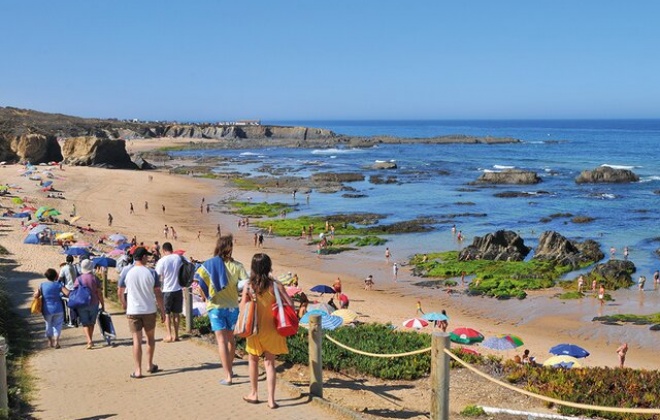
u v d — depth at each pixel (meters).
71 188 80.88
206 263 9.50
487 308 34.56
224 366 9.73
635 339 28.95
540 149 164.25
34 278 26.45
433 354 7.57
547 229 56.59
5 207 60.41
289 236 56.16
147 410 8.63
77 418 8.33
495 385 12.61
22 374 10.50
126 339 13.49
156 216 65.75
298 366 12.22
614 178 89.38
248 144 181.75
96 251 39.47
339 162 128.12
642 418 10.67
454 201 74.25
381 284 40.03
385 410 10.09
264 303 8.53
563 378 12.54
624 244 49.94
